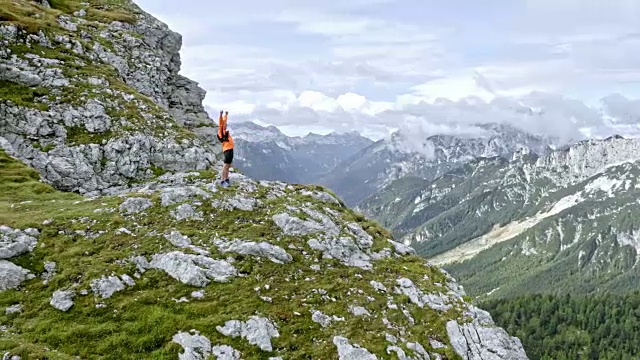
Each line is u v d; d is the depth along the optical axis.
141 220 35.72
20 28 69.19
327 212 42.53
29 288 27.62
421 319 32.03
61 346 23.81
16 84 61.53
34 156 54.94
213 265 31.14
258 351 25.58
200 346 24.97
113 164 58.59
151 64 87.81
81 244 31.62
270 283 31.00
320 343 27.09
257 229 36.34
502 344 32.00
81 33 81.75
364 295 32.22
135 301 27.28
